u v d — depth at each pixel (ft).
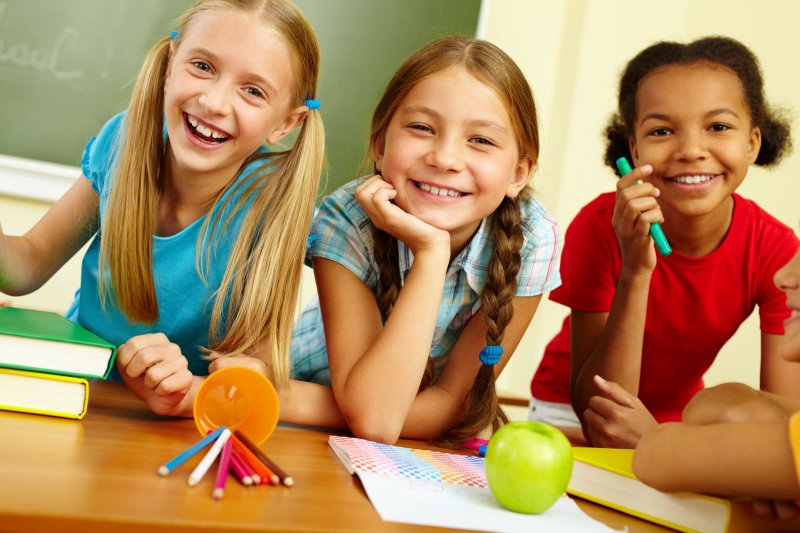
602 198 5.53
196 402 2.47
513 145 3.68
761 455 2.04
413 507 2.15
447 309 4.08
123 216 3.73
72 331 2.82
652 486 2.32
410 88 3.60
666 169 4.93
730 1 9.45
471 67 3.54
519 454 2.24
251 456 2.27
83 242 4.47
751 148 5.16
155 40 7.98
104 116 7.93
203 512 1.84
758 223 5.36
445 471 2.65
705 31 9.43
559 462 2.26
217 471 2.21
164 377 2.76
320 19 8.38
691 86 4.81
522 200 4.19
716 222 5.15
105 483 1.93
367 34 8.50
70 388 2.57
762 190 9.25
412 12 8.59
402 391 3.34
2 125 7.66
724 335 5.42
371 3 8.49
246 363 3.33
